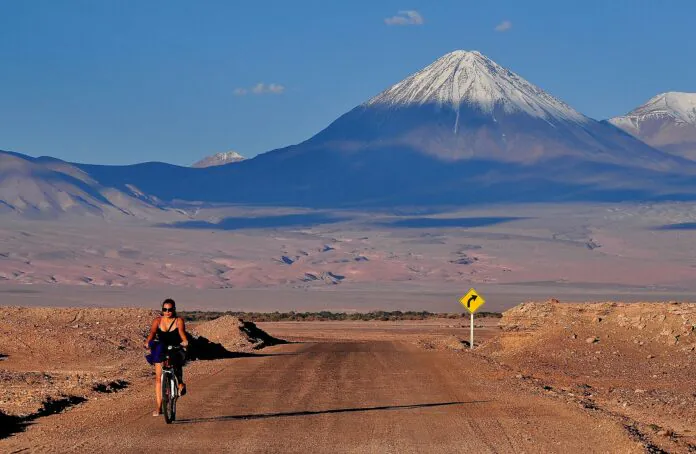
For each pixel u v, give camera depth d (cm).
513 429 2073
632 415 2364
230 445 1858
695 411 2405
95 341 4628
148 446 1839
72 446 1828
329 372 3500
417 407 2439
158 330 2180
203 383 3045
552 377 3428
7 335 4638
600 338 4369
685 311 4403
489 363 3997
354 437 1964
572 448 1839
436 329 9794
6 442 1872
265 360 4200
